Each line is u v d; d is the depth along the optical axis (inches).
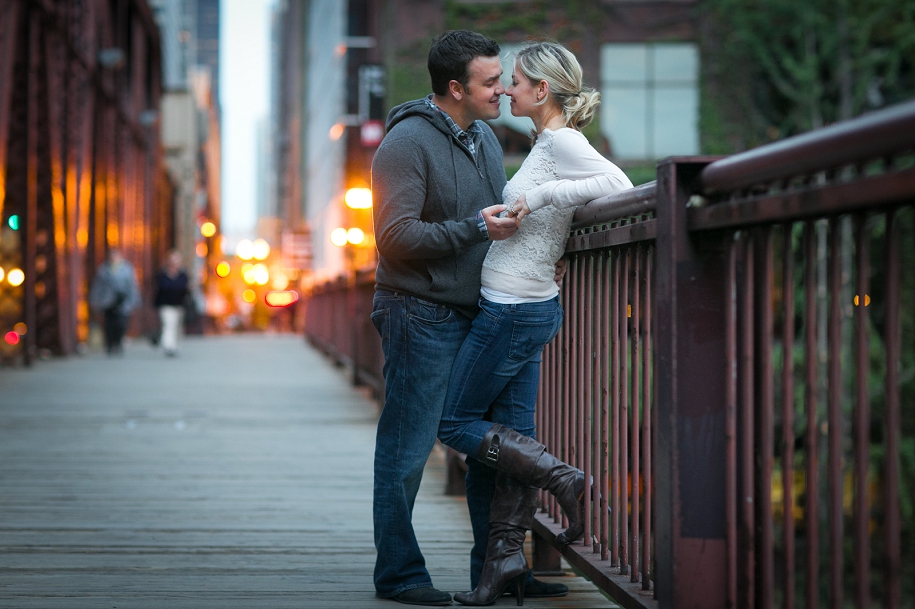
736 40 1326.3
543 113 171.9
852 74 1266.0
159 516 271.3
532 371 185.3
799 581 930.7
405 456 181.8
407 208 168.7
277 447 407.5
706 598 131.7
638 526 161.0
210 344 1419.8
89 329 1177.4
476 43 172.1
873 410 1120.8
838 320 105.6
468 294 175.8
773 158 108.1
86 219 1074.7
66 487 315.0
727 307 129.8
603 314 179.2
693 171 131.6
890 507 96.8
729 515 130.6
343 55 2020.2
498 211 165.2
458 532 257.0
